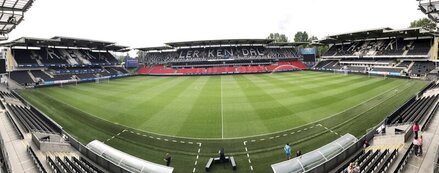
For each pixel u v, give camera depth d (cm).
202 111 2659
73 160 1432
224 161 1548
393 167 1150
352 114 2352
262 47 8338
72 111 2805
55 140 1753
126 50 8438
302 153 1631
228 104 2933
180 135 1995
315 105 2720
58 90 4466
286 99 3061
